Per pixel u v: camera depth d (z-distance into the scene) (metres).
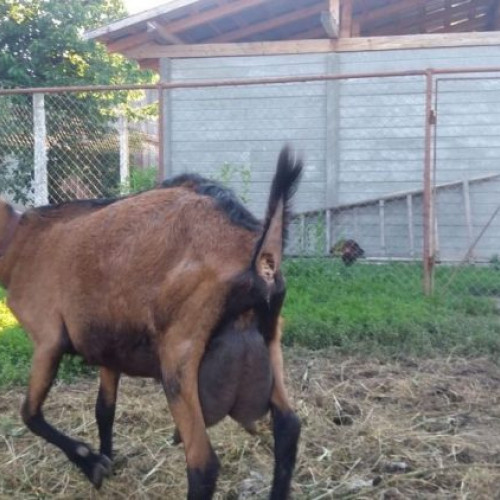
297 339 3.30
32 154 5.21
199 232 1.64
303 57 5.41
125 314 1.71
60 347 1.88
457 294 4.03
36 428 1.95
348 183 5.38
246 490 1.95
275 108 5.45
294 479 2.00
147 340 1.70
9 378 2.83
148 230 1.71
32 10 6.81
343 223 5.35
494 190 5.18
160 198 1.76
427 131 3.73
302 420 2.41
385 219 5.30
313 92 5.39
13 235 1.99
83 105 5.55
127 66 7.41
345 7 5.39
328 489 1.94
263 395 1.66
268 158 5.46
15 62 6.59
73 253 1.83
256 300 1.59
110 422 2.11
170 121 5.58
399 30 6.78
